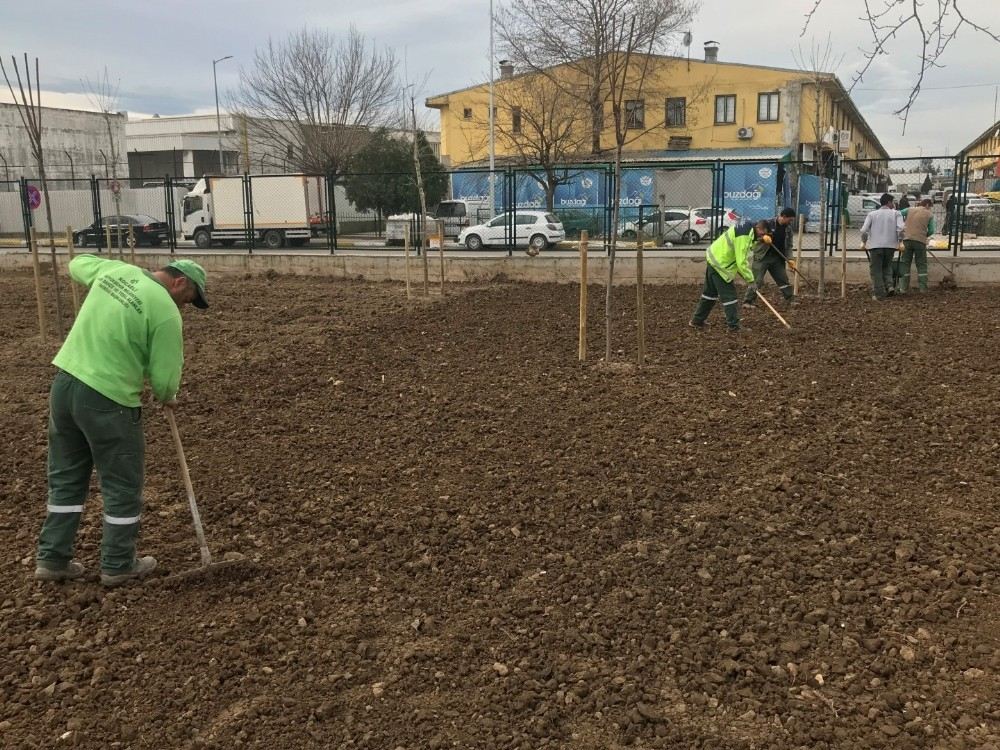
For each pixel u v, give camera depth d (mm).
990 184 33938
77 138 39781
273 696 3197
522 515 4887
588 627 3680
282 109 38719
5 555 4375
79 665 3381
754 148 41188
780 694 3188
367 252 22734
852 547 4395
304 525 4797
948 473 5418
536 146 34594
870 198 24734
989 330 10156
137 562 4129
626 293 14977
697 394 7352
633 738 2949
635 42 21219
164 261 20969
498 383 7926
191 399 7414
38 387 7875
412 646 3549
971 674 3271
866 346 9305
